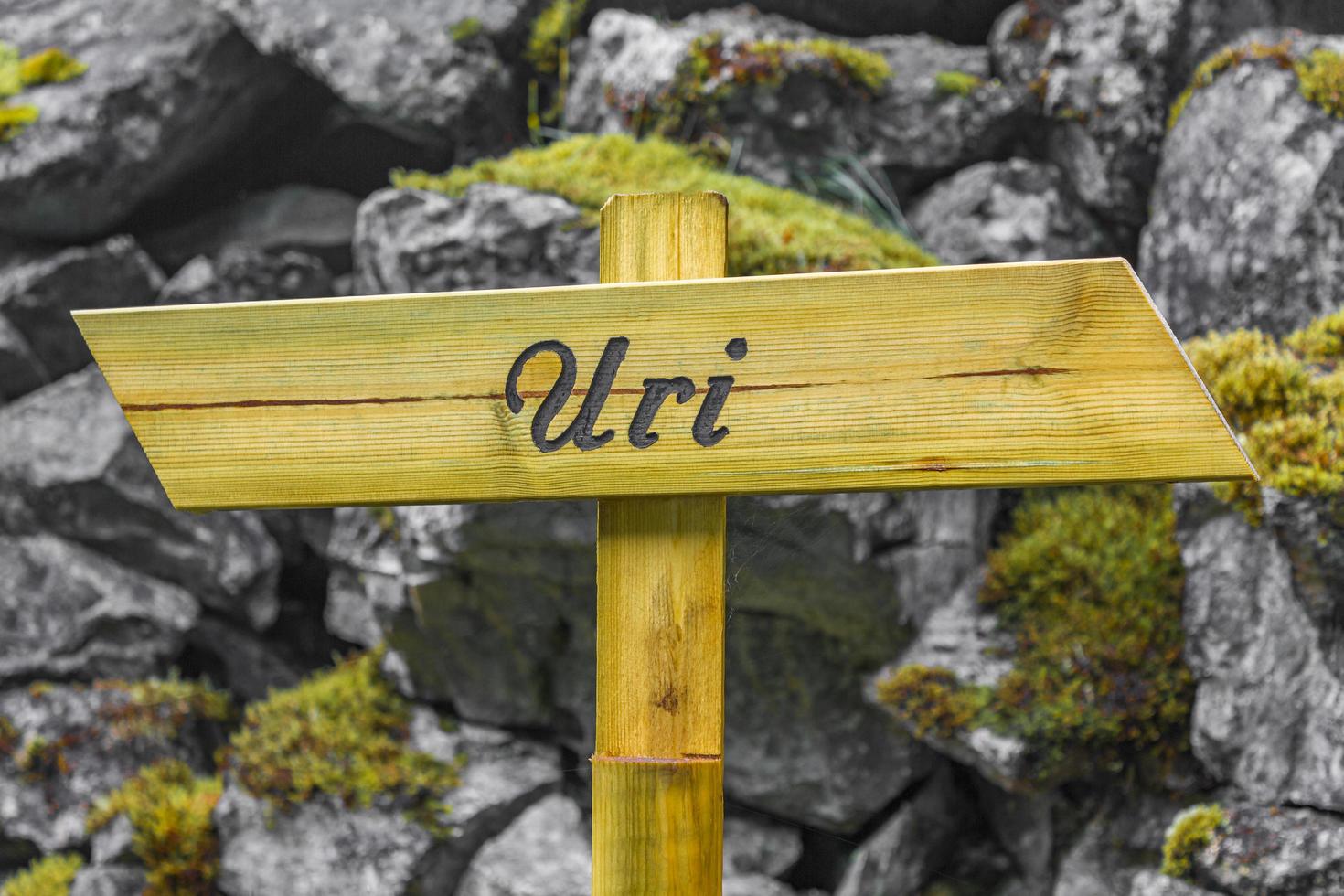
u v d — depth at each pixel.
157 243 4.22
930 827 3.38
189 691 3.82
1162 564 3.08
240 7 3.94
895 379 1.29
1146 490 3.25
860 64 3.63
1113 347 1.25
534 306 1.36
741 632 3.31
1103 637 3.06
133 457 3.83
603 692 1.40
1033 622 3.15
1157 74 3.40
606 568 1.41
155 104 3.97
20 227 4.03
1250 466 1.22
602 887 1.38
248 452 1.41
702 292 1.33
